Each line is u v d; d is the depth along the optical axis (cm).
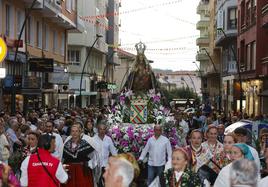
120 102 1702
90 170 1088
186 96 9644
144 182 1404
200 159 934
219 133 1405
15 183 667
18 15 3008
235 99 4338
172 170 712
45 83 3459
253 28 3725
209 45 7381
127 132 1528
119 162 477
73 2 4225
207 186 777
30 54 3194
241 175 477
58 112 2506
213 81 7000
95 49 5912
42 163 835
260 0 3503
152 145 1348
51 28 3819
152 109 1677
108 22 7531
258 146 1140
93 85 5875
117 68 9056
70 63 5372
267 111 3425
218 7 5525
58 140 1120
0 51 1731
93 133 1662
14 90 2258
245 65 4088
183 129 1845
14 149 1369
